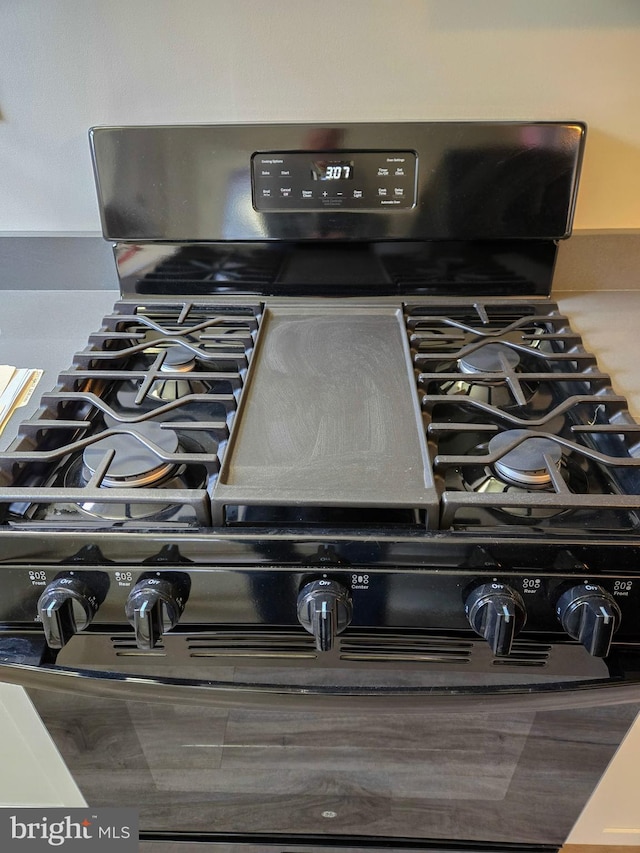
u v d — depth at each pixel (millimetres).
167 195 890
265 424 634
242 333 825
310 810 812
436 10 830
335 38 853
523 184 871
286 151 856
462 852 864
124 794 800
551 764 724
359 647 585
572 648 575
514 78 872
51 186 966
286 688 606
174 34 856
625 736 684
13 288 1019
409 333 824
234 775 768
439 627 567
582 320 894
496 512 565
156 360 744
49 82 892
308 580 541
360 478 555
